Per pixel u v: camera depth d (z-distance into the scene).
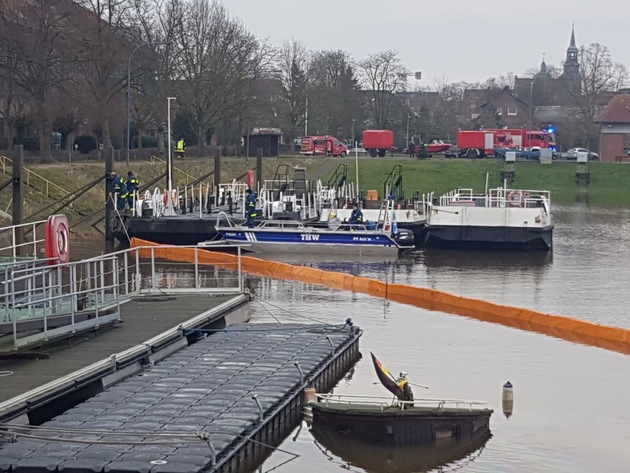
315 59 129.25
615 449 19.84
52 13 66.88
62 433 17.89
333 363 24.31
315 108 118.38
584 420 21.61
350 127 126.88
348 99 125.19
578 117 135.62
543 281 40.81
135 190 50.50
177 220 48.41
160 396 20.42
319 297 36.53
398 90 135.50
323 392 23.17
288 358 24.00
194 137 97.69
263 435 19.11
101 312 25.22
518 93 185.75
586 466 18.95
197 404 19.91
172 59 86.12
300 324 28.84
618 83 142.88
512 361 26.80
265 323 29.34
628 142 117.00
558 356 27.44
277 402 20.30
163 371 22.56
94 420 18.75
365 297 36.66
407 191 84.94
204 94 88.56
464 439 20.06
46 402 18.89
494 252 50.06
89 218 58.53
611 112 117.94
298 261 45.97
